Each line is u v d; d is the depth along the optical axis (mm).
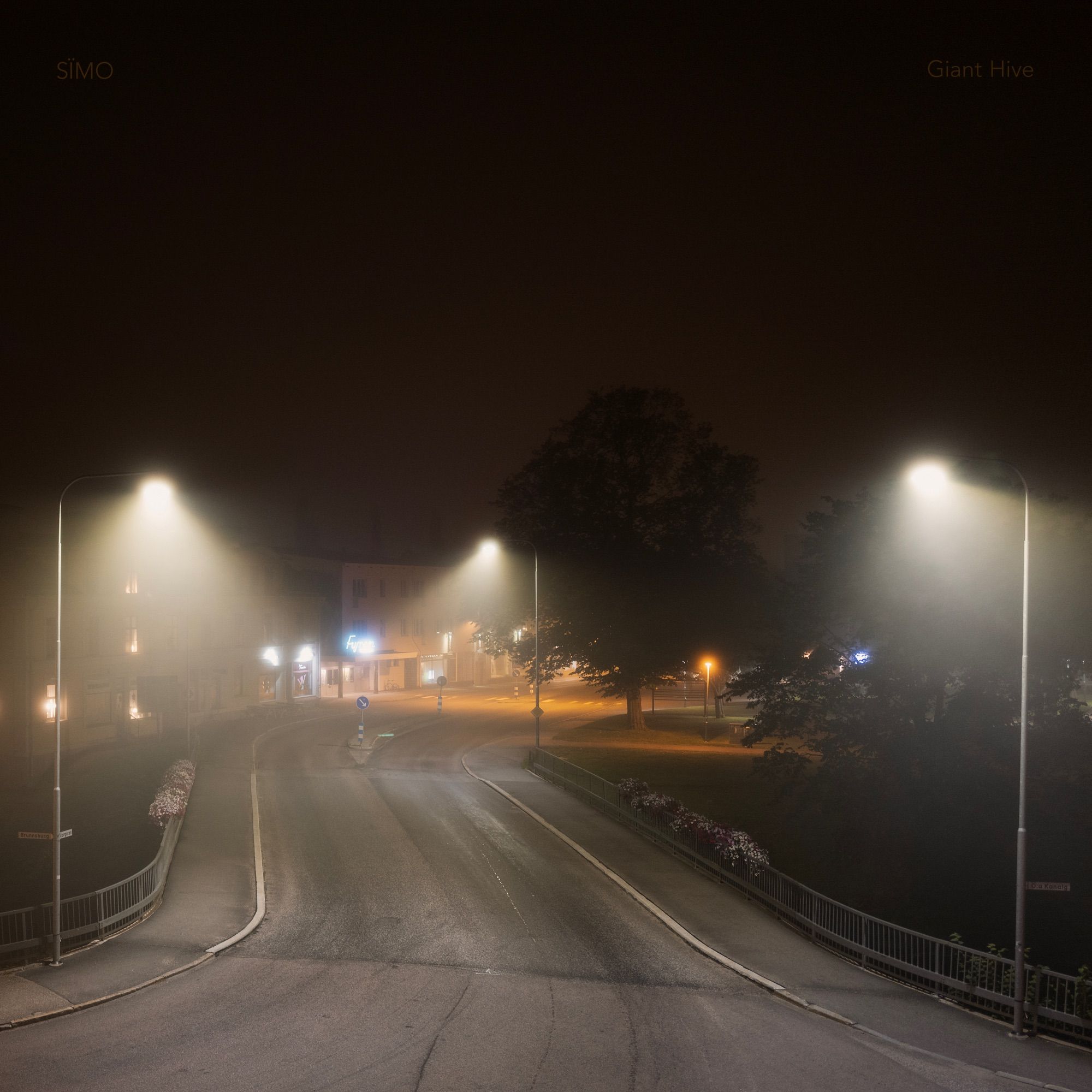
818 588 30609
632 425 50000
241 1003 15172
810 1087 12242
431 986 16266
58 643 18109
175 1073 12375
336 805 31734
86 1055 12969
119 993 15555
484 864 24969
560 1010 15195
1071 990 16125
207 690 52750
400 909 21016
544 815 31047
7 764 38594
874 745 28547
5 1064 12664
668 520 50250
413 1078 12328
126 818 33469
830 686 29719
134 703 46906
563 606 48844
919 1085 12359
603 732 52156
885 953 17719
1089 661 26844
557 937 19406
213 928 19344
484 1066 12805
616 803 31406
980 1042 14242
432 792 34562
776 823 32344
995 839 26609
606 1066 12875
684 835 26500
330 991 15844
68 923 18812
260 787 34438
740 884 23125
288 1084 12062
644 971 17531
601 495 50469
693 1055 13328
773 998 16219
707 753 45719
